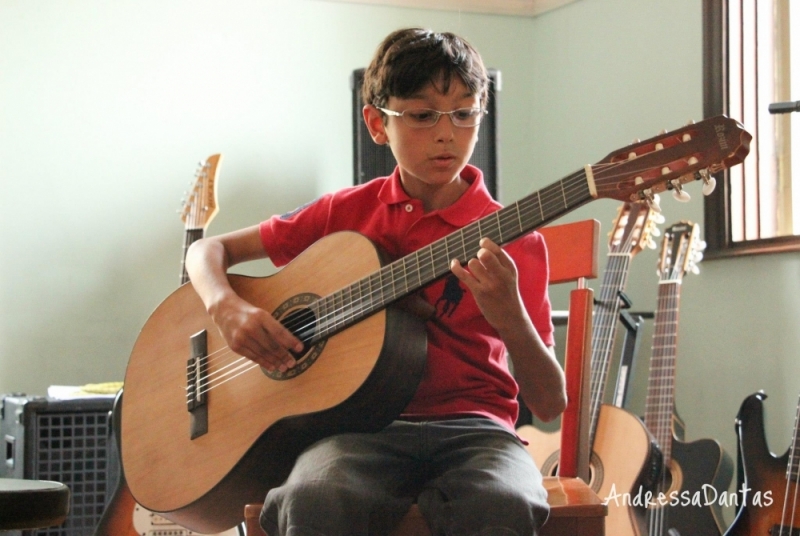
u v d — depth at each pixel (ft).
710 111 8.86
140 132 10.08
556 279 5.33
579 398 5.15
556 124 11.07
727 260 8.62
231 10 10.43
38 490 4.05
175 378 5.04
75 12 9.93
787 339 8.02
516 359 4.32
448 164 4.54
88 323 9.80
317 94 10.69
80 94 9.91
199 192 8.79
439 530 4.00
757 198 8.63
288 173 10.55
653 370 7.75
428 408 4.57
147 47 10.14
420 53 4.51
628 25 10.02
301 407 4.41
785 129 8.51
